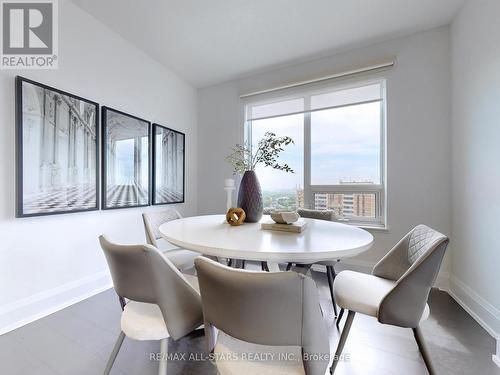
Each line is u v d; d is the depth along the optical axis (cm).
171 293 89
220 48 257
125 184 240
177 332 91
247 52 264
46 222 179
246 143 322
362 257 253
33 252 171
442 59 219
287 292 62
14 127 162
